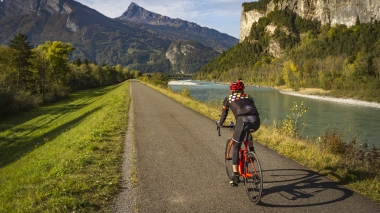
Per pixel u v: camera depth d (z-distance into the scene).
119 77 133.25
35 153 12.25
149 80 72.06
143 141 8.70
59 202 4.23
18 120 28.81
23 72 46.47
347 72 80.62
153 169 5.98
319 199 4.32
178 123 12.20
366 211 3.91
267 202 4.29
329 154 6.71
